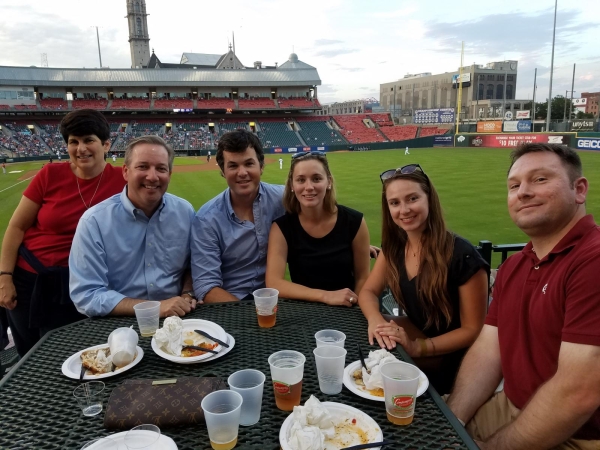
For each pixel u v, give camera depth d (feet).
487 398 7.52
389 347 7.51
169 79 189.26
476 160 98.68
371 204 50.11
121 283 10.22
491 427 7.26
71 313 11.33
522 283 7.00
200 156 149.89
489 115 284.41
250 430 5.32
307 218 10.66
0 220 44.50
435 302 8.91
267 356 7.19
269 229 11.49
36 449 4.96
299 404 5.78
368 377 6.24
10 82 166.30
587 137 111.96
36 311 11.02
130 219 10.07
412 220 8.65
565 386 5.72
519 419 6.19
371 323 8.32
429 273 8.79
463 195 53.47
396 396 5.30
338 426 5.31
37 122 167.94
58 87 181.16
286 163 114.42
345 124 199.52
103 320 8.95
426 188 8.65
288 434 5.01
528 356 6.79
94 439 5.09
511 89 324.19
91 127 11.05
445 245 8.79
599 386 5.58
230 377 5.77
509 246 12.55
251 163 10.73
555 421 5.77
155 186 9.78
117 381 6.53
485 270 8.71
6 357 12.91
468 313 8.75
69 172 11.42
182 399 5.48
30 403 5.94
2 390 6.27
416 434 5.21
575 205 6.56
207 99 193.16
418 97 359.05
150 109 181.27
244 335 8.05
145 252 10.27
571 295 5.95
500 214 42.39
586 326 5.69
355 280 11.19
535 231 6.74
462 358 8.91
